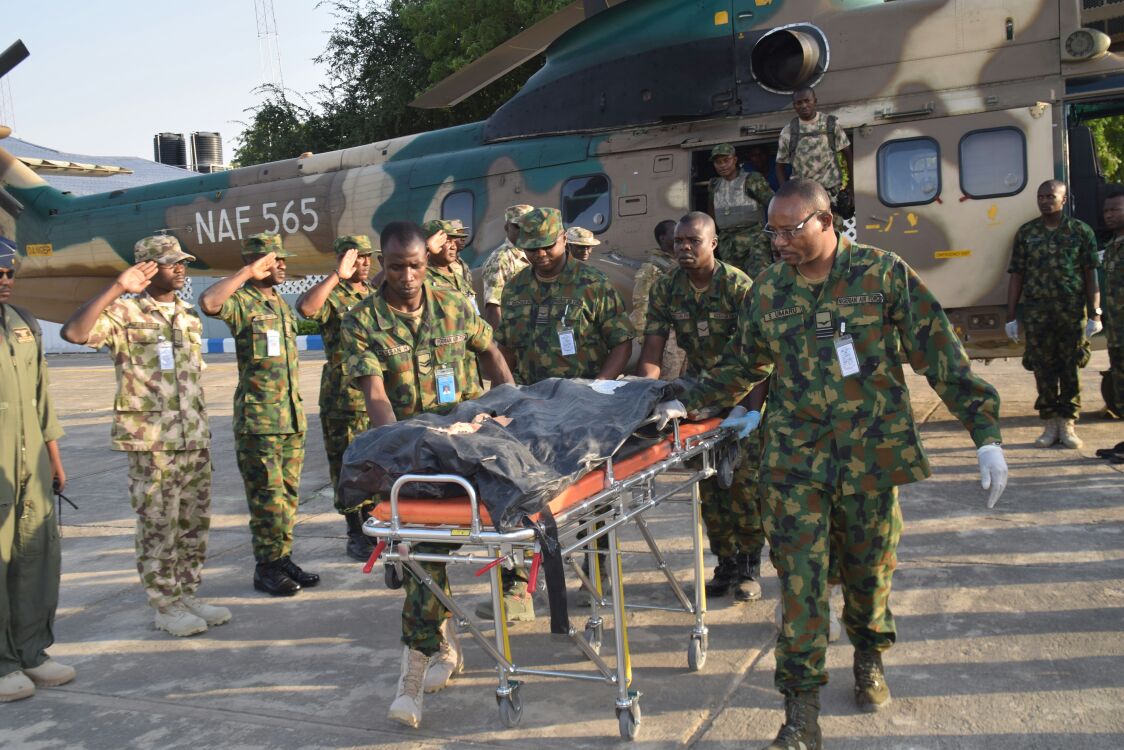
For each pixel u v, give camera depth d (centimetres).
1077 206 796
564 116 888
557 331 447
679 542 551
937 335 300
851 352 304
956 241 725
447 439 293
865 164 747
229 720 365
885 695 338
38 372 420
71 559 606
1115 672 352
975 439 297
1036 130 702
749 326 328
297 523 660
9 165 1375
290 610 489
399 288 376
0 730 368
